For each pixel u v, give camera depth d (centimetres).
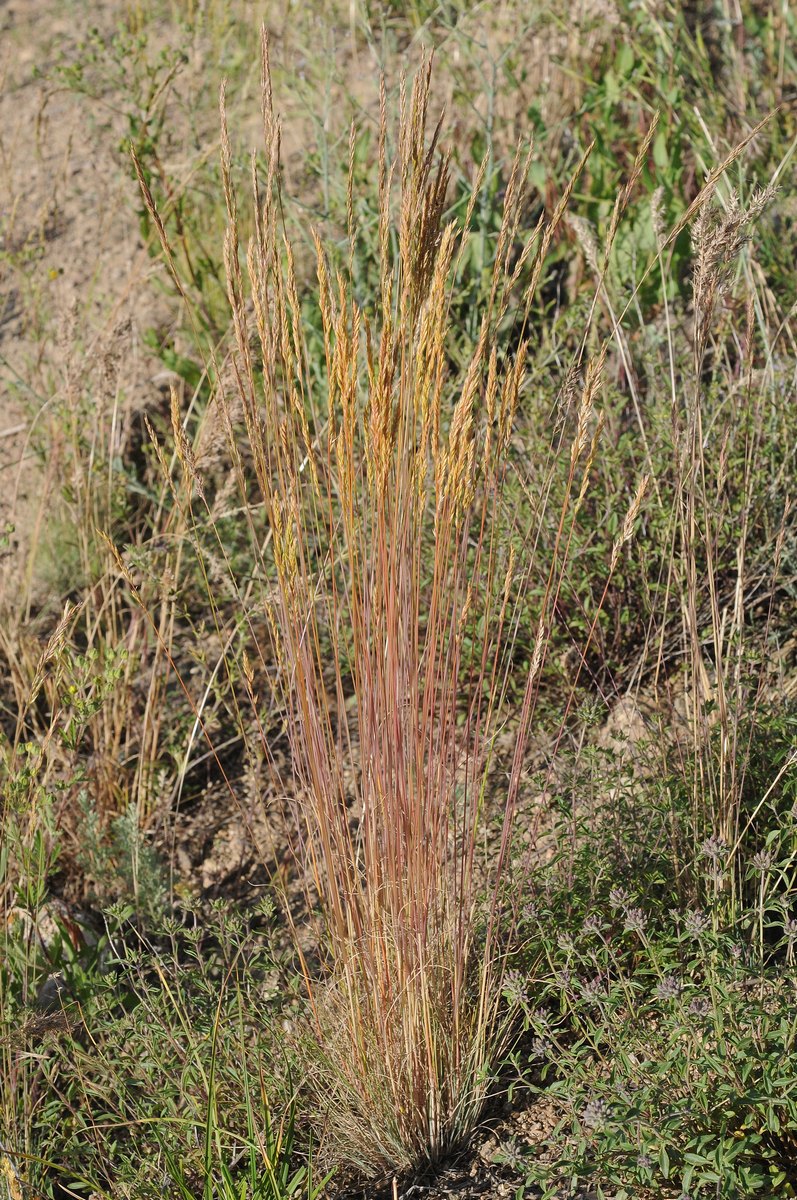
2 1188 227
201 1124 220
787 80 464
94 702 264
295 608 197
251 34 530
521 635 323
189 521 367
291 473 191
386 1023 214
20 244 528
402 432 182
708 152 409
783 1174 189
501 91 468
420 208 169
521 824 278
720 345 341
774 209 402
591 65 486
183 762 325
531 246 184
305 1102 235
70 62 630
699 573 316
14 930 274
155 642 365
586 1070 226
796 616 309
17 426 456
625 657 321
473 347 353
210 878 320
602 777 258
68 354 350
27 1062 244
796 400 324
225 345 424
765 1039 198
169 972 258
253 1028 250
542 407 336
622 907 223
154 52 595
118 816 325
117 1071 245
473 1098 228
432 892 211
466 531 198
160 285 452
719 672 234
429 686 200
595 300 200
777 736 263
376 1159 231
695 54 453
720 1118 201
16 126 609
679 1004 202
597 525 319
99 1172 241
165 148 450
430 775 203
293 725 207
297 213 424
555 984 223
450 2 478
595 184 427
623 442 322
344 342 177
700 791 251
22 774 249
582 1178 206
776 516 312
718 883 227
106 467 400
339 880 214
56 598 390
